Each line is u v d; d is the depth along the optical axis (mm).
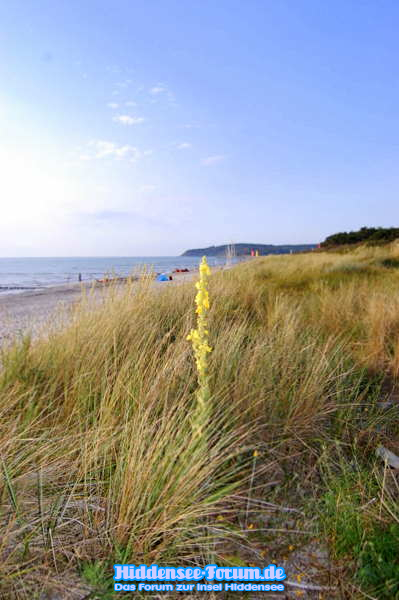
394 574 1379
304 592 1402
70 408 2416
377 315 4418
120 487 1707
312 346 3350
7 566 1360
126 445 1934
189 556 1498
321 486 1940
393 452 2285
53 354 2930
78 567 1436
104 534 1570
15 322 4426
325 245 37969
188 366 2828
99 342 3104
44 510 1647
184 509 1588
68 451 2020
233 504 1832
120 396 2451
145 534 1540
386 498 1812
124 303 4016
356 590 1383
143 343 3211
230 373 2779
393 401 2922
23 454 1848
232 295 5512
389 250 17312
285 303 5199
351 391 2969
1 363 2916
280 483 1988
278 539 1632
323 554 1556
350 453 2279
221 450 2068
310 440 2361
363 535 1523
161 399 2338
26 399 2436
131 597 1374
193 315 4062
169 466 1693
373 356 3627
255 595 1398
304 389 2535
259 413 2375
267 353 3049
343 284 8094
